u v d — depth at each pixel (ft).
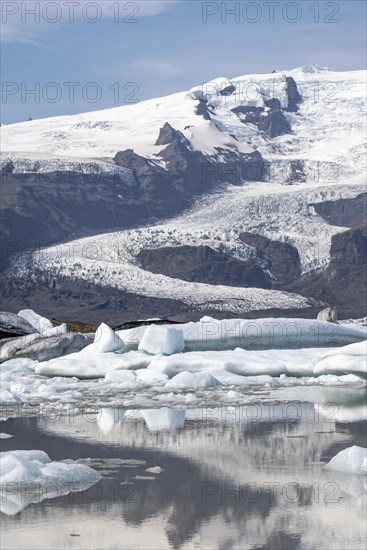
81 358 119.34
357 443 53.26
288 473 44.01
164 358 117.39
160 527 33.96
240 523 34.53
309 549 31.12
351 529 33.63
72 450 51.03
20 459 42.42
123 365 116.47
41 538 32.50
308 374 110.32
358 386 96.07
